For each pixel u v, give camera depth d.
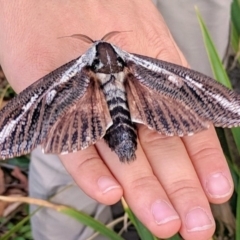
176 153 0.24
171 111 0.21
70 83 0.21
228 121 0.20
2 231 0.42
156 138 0.25
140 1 0.31
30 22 0.29
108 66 0.21
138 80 0.21
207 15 0.37
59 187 0.36
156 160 0.24
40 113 0.20
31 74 0.27
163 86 0.21
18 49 0.28
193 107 0.21
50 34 0.28
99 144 0.24
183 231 0.23
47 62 0.27
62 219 0.37
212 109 0.20
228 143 0.37
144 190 0.23
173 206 0.23
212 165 0.24
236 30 0.36
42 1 0.29
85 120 0.20
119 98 0.21
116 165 0.24
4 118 0.19
